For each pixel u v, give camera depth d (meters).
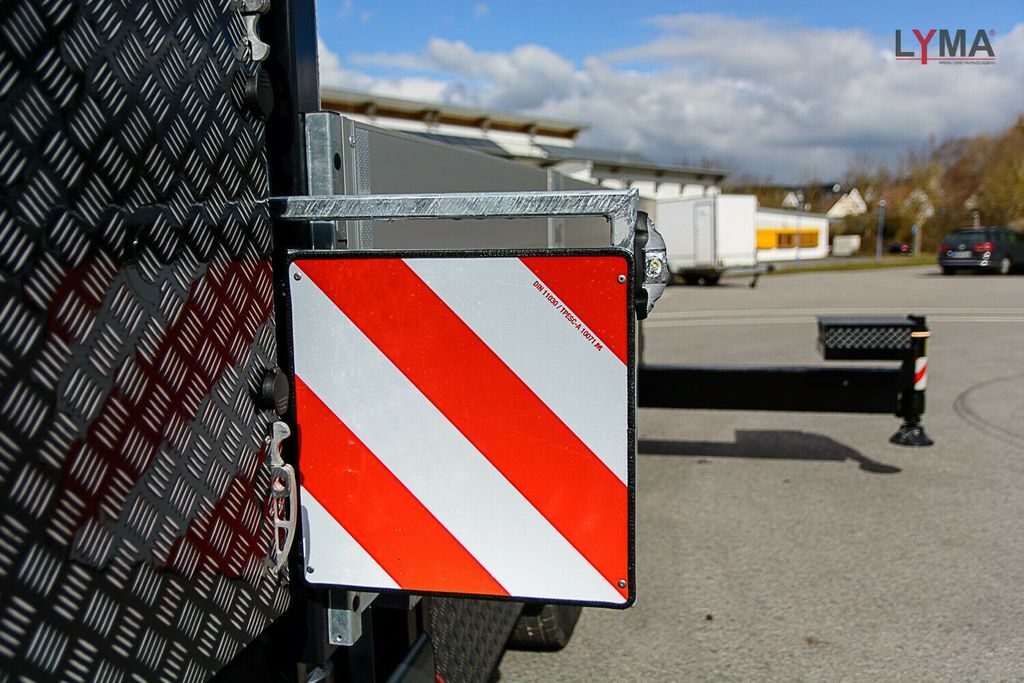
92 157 0.88
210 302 1.10
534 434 1.25
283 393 1.27
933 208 46.16
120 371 0.93
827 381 5.10
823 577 3.67
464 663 2.02
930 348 10.85
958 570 3.70
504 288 1.23
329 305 1.28
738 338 12.33
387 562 1.33
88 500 0.89
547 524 1.27
